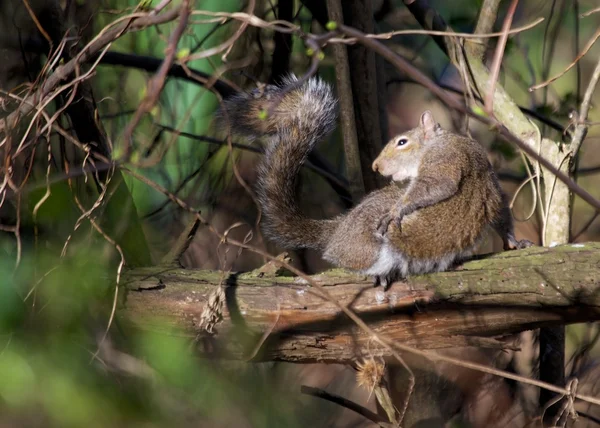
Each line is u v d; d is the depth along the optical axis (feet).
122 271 25.07
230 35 40.01
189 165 42.09
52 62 24.09
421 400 32.65
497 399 34.81
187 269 25.64
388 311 24.62
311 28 39.55
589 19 51.57
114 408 13.75
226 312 24.47
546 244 30.04
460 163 27.32
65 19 28.30
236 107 30.73
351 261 26.43
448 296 24.41
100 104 39.47
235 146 39.45
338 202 45.39
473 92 32.68
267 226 29.37
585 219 48.55
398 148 32.32
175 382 14.03
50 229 22.82
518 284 24.13
